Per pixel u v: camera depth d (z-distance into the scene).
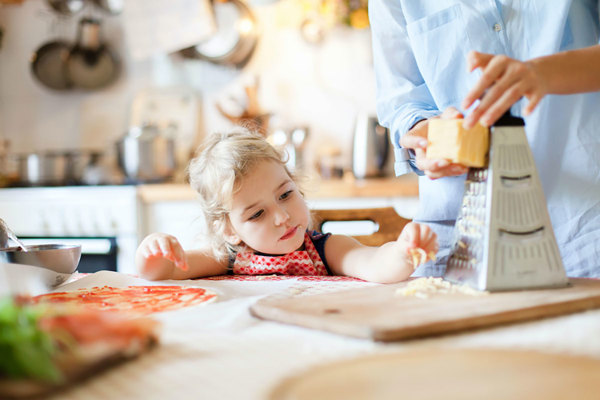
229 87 3.30
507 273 0.87
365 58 3.18
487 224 0.87
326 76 3.22
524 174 0.89
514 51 1.21
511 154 0.89
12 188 2.99
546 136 1.20
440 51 1.24
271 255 1.36
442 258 1.31
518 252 0.87
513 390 0.47
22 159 3.21
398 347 0.64
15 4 3.36
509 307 0.75
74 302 0.89
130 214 2.71
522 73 0.86
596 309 0.80
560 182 1.21
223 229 1.37
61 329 0.54
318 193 2.65
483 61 0.88
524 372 0.51
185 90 3.34
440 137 0.92
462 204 0.96
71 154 3.25
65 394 0.50
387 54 1.33
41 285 1.02
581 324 0.71
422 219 1.34
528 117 1.20
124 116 3.40
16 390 0.47
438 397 0.46
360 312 0.74
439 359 0.54
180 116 3.34
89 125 3.45
